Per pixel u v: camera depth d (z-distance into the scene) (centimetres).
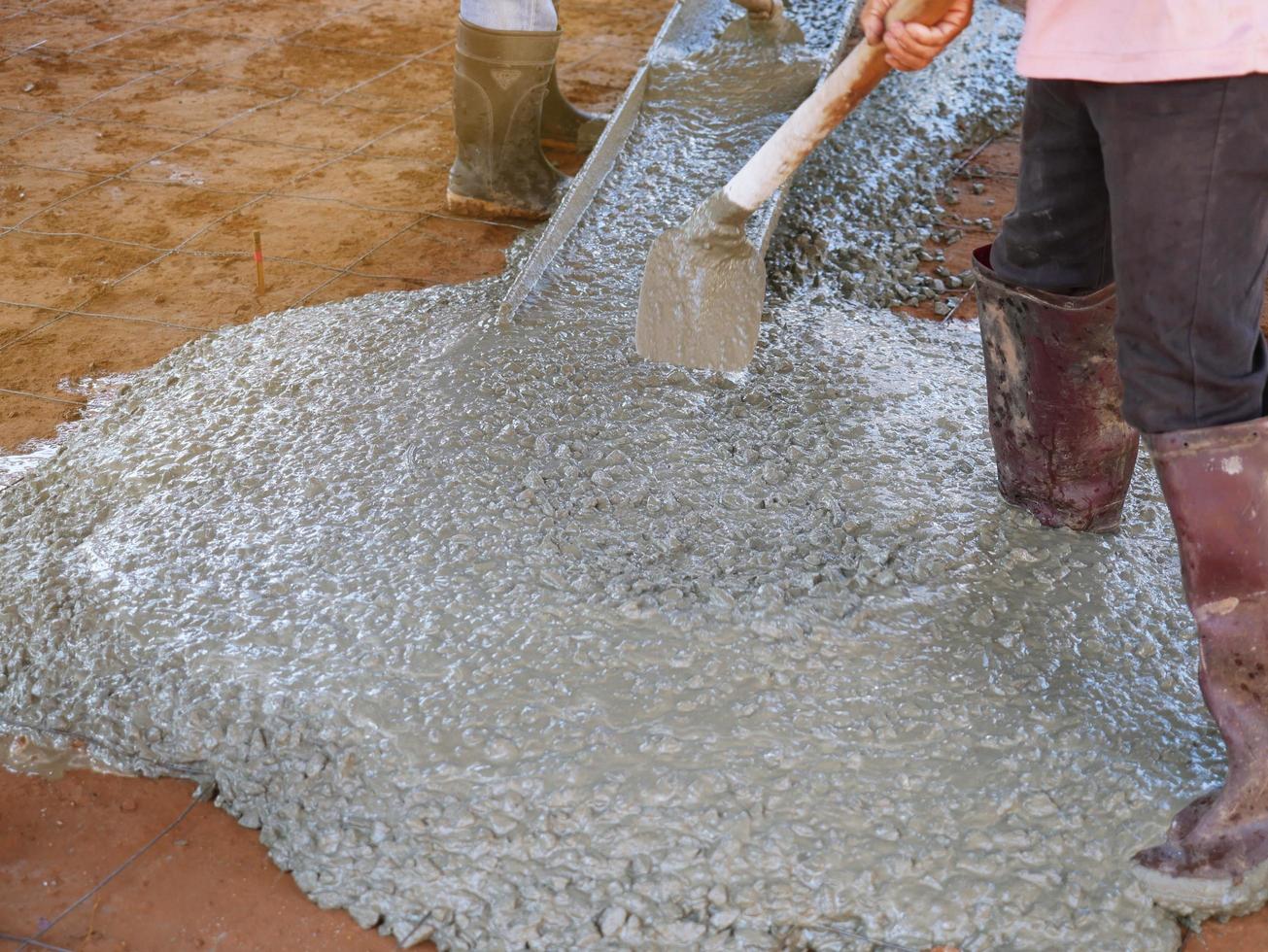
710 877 191
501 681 216
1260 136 172
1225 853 189
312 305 372
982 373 318
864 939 186
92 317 368
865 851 193
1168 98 173
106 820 210
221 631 231
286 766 211
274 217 438
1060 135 214
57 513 267
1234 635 189
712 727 207
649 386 295
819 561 239
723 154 389
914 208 441
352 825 202
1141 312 186
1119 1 175
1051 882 190
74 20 658
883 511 256
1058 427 242
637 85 406
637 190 375
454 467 263
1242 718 190
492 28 402
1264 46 166
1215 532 187
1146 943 185
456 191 437
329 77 587
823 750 204
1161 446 189
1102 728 209
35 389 329
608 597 228
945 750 205
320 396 293
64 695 229
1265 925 190
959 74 546
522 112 420
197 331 359
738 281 233
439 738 208
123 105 545
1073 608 233
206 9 683
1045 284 230
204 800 213
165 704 222
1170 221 178
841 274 381
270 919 193
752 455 272
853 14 449
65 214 438
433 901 193
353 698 215
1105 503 250
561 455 268
